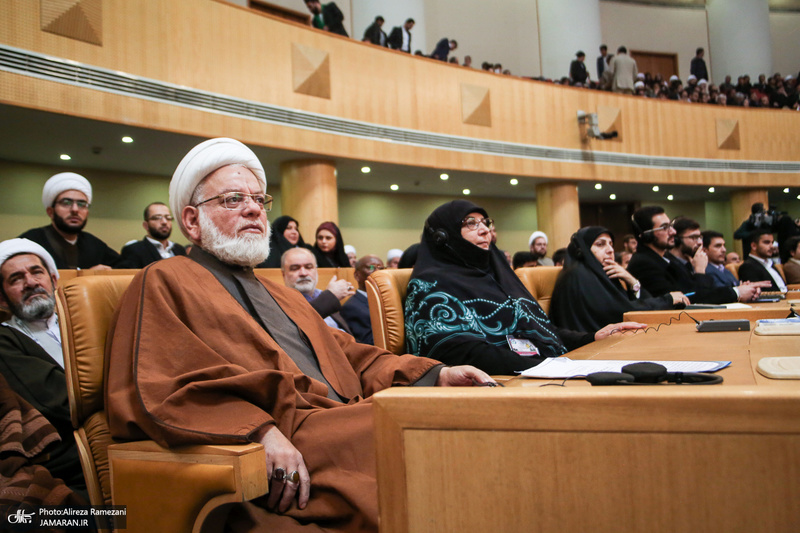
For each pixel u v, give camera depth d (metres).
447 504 0.67
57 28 5.62
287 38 7.64
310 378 1.54
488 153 9.88
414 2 11.72
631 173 11.44
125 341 1.37
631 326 2.39
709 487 0.59
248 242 1.70
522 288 2.72
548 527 0.64
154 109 6.31
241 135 7.07
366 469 1.26
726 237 14.83
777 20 16.75
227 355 1.42
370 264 4.04
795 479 0.57
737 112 12.53
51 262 2.27
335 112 8.09
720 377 0.96
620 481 0.62
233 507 1.22
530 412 0.65
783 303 2.79
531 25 14.52
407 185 10.86
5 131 6.15
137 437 1.26
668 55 16.16
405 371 1.73
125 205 8.16
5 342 1.96
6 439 1.59
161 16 6.44
